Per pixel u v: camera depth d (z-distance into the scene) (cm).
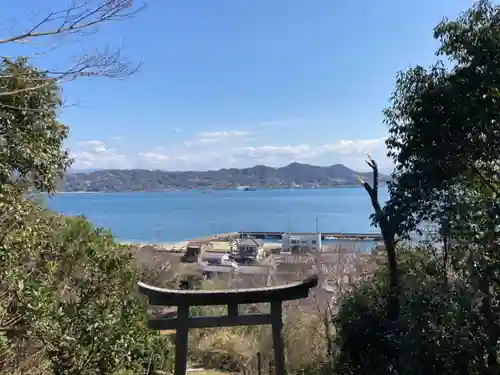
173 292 835
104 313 736
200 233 6612
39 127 764
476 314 532
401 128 699
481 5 629
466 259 596
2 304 581
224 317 852
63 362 654
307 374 1075
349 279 1138
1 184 692
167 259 2152
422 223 704
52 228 757
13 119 714
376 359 747
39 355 646
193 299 837
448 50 661
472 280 555
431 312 562
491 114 594
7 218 646
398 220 721
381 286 819
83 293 740
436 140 655
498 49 589
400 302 660
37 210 755
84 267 754
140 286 831
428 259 727
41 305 599
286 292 855
